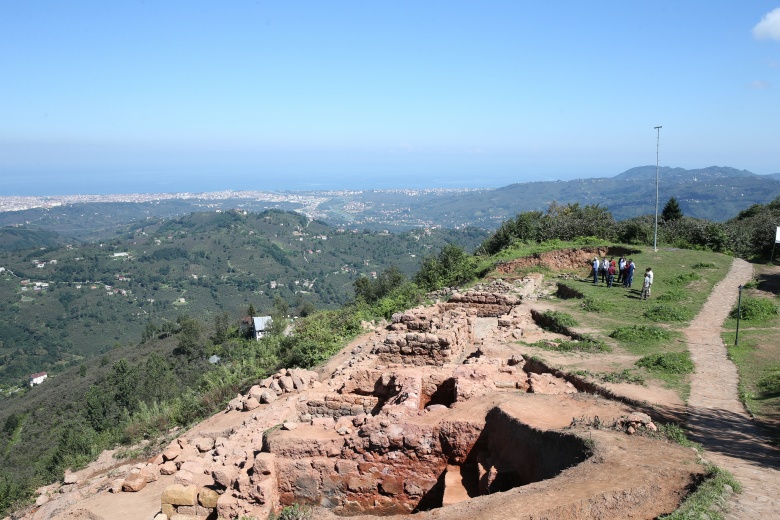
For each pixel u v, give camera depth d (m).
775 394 15.29
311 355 26.53
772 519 8.58
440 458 13.03
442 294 35.75
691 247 43.66
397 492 13.08
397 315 25.38
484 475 11.92
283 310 77.25
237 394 26.16
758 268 35.97
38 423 55.72
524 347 21.52
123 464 21.61
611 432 11.58
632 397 15.06
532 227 50.09
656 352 19.94
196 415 25.64
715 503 8.85
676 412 14.03
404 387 15.80
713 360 18.86
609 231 47.81
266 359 31.62
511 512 8.70
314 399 17.94
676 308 25.89
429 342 19.98
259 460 12.89
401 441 13.03
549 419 12.59
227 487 13.02
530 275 36.81
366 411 17.03
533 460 11.72
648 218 55.31
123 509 15.69
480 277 39.62
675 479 9.67
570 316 25.44
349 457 13.22
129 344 97.00
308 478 13.17
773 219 44.41
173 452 18.66
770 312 24.30
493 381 15.80
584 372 17.48
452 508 9.38
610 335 22.48
